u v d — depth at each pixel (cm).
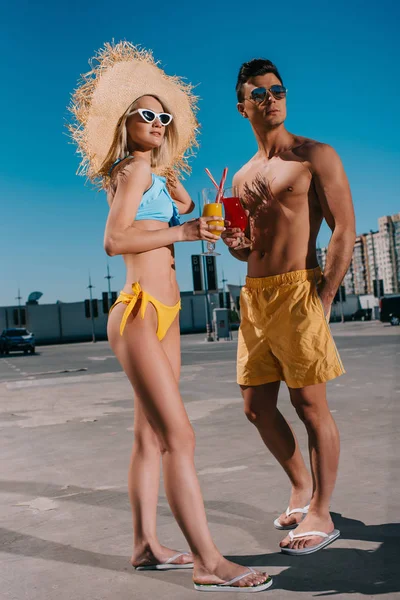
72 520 320
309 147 276
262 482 366
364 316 6284
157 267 244
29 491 386
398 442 451
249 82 285
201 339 3616
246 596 214
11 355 3128
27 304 6316
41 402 868
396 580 218
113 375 1269
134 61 257
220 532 285
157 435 228
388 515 290
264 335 279
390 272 17075
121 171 238
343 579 223
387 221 17062
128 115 249
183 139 284
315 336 266
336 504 313
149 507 250
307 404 268
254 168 292
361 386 815
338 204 271
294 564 242
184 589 225
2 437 598
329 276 270
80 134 263
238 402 739
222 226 238
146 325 232
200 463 427
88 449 513
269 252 281
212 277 3153
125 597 220
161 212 249
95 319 6253
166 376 228
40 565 257
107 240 230
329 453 265
